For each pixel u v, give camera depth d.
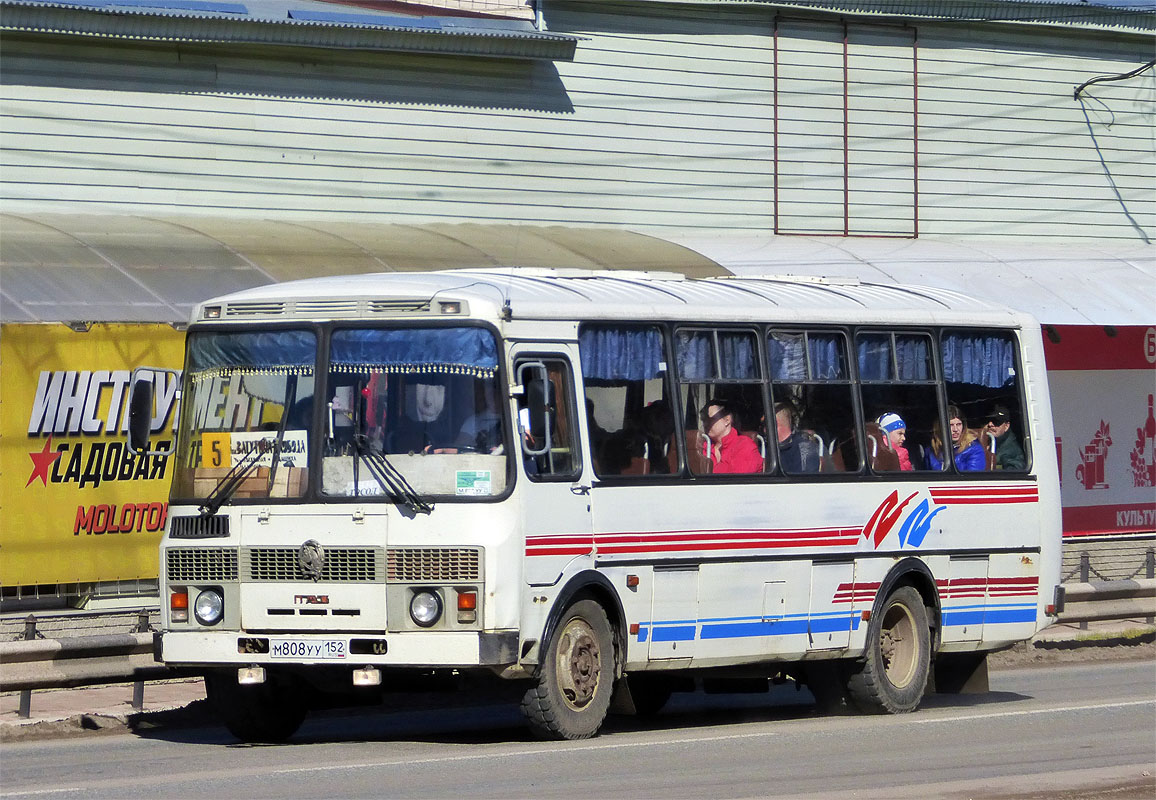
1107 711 32.59
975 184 66.44
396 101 56.06
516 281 28.47
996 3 65.44
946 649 34.12
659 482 28.84
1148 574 49.09
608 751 26.23
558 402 27.55
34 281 40.06
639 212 60.00
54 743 28.33
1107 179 69.31
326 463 26.59
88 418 39.12
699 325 30.06
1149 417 57.69
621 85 59.69
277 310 27.48
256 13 55.25
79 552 38.88
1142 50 69.56
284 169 54.38
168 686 36.91
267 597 26.56
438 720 32.91
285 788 22.16
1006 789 22.78
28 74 50.94
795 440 31.33
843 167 63.66
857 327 32.81
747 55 61.81
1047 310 56.94
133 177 52.25
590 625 27.86
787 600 30.75
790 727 30.48
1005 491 34.94
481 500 26.03
